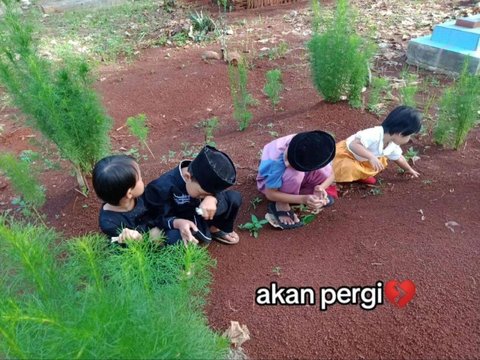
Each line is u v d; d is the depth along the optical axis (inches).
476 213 116.2
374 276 99.9
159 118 187.0
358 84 171.2
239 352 85.7
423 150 148.9
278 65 223.5
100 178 88.8
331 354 85.1
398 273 100.1
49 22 312.3
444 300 93.3
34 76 113.8
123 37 281.6
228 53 229.5
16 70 121.0
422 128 160.6
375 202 125.3
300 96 191.8
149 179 138.1
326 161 104.0
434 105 178.2
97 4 354.6
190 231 97.8
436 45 206.2
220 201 101.3
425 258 103.3
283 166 112.1
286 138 118.1
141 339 58.5
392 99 181.6
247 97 178.7
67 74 117.8
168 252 88.5
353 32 182.1
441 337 86.4
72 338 54.6
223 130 172.6
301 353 85.4
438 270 100.0
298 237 113.8
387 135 123.5
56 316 55.2
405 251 105.7
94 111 120.2
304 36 259.8
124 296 63.3
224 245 112.3
